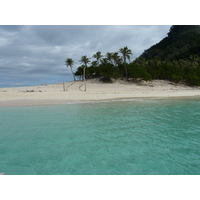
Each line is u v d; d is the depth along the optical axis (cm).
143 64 7525
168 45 16125
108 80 6184
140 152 612
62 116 1244
